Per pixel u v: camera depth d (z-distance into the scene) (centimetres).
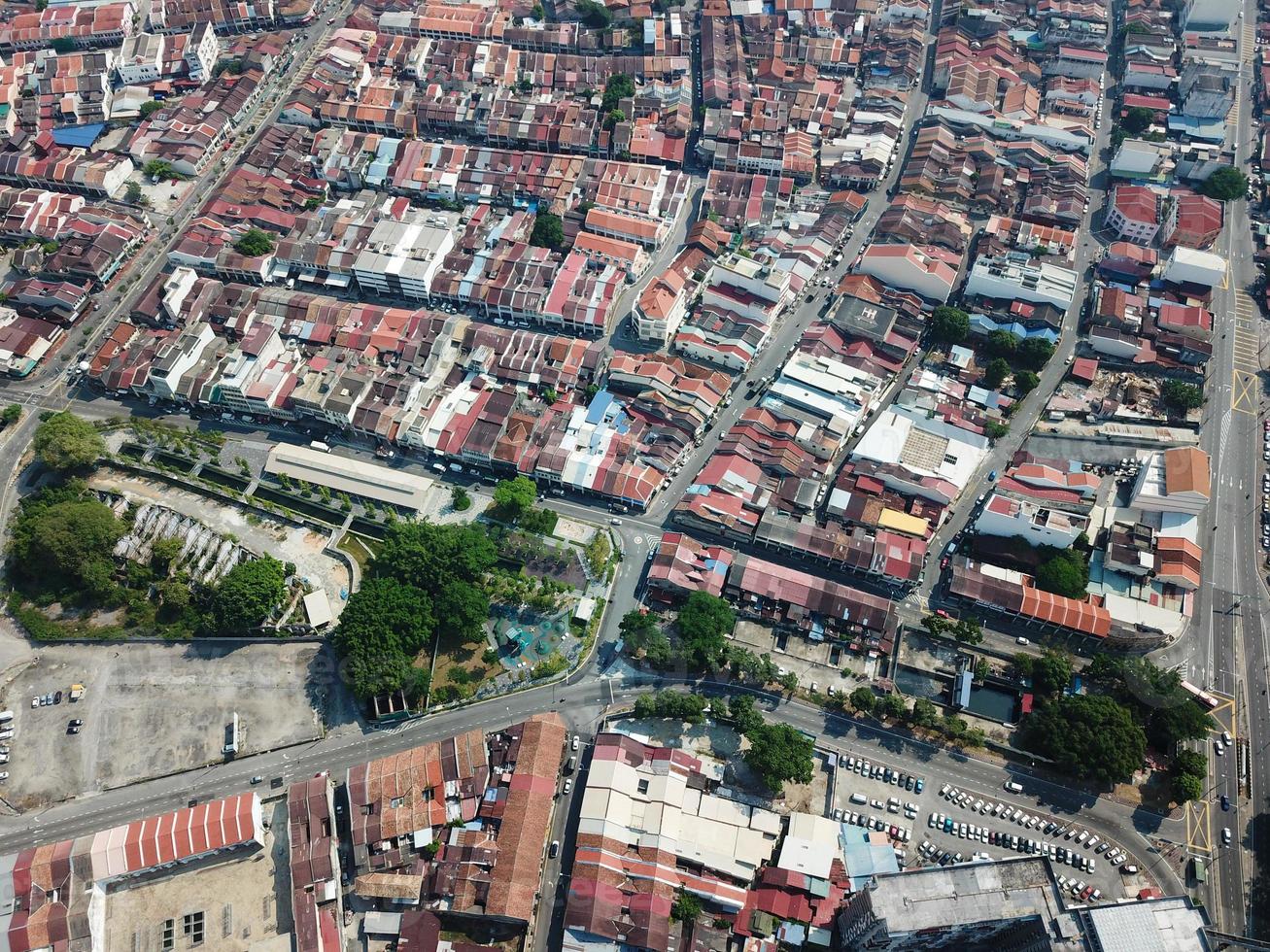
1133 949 14362
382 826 18700
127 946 17488
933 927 14925
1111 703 19938
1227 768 19888
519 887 17975
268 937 17625
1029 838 19088
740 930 17775
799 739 19638
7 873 17575
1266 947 17500
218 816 18338
